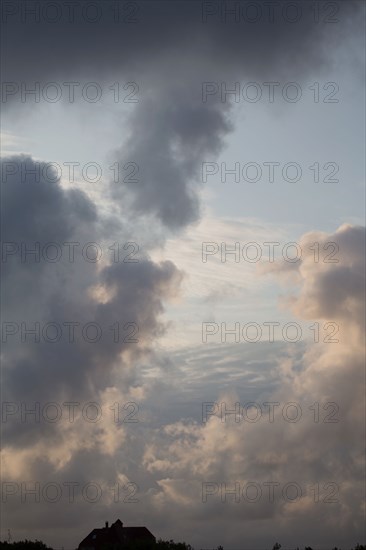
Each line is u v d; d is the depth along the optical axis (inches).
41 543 4677.7
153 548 4318.4
